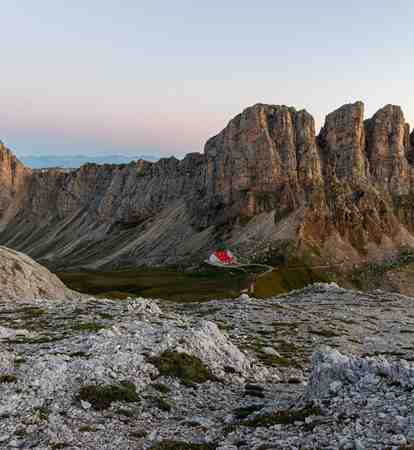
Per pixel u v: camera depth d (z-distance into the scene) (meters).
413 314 68.69
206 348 35.47
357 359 24.56
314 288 91.88
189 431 21.75
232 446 18.59
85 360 28.95
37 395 24.19
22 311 52.69
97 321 44.44
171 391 27.70
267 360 38.97
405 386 21.00
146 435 21.16
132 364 29.72
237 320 58.59
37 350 31.86
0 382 25.23
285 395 28.69
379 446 15.82
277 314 63.03
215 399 27.59
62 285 95.50
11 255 90.38
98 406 23.88
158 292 174.25
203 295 159.62
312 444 17.17
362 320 62.38
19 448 18.95
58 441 19.53
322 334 52.28
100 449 19.28
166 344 33.97
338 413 19.80
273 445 17.80
